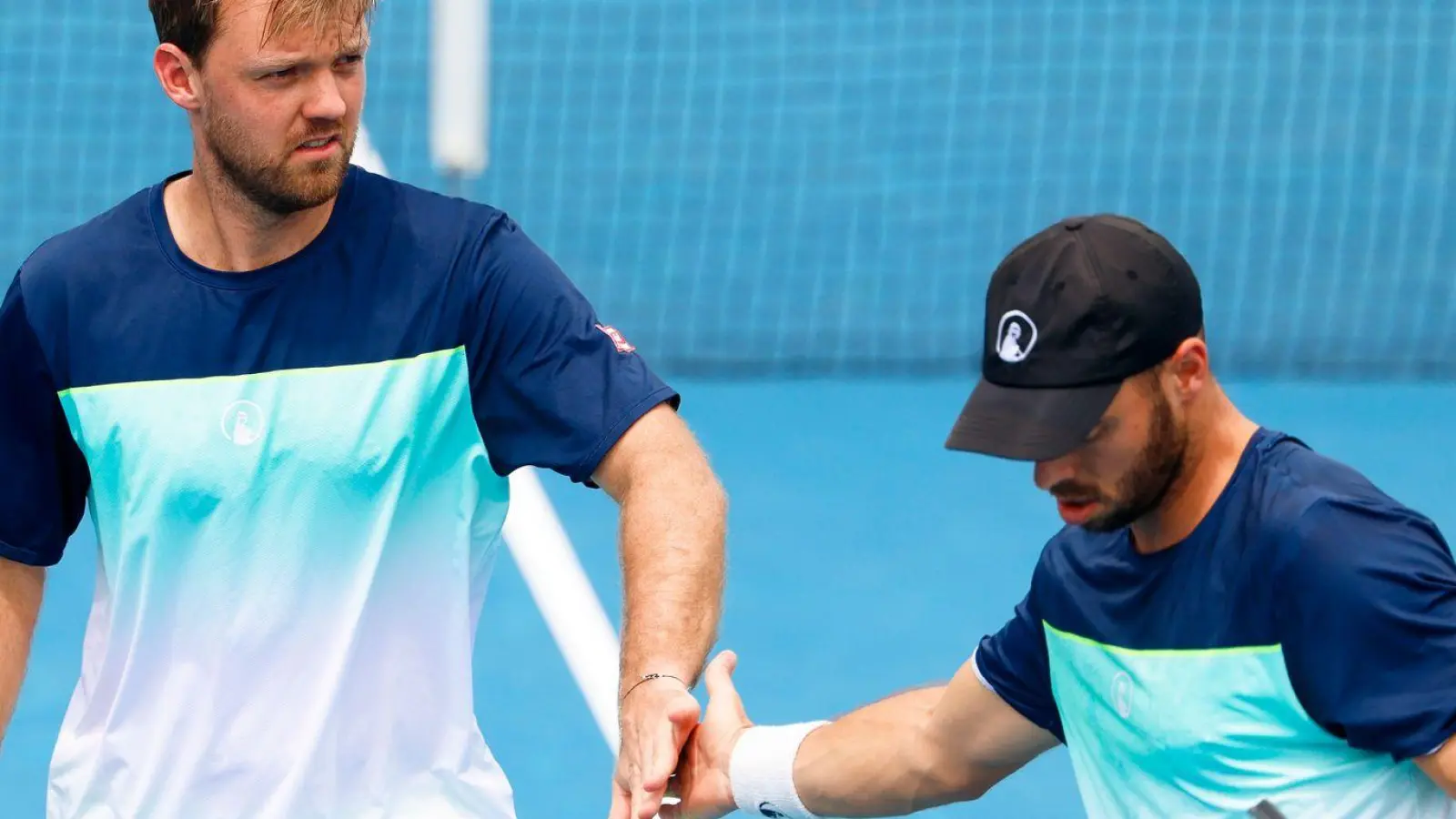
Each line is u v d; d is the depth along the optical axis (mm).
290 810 14906
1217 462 12062
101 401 14812
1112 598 12617
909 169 50719
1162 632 12312
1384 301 44781
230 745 14977
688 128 53125
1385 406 40594
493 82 55438
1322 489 11648
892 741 14914
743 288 46062
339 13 13820
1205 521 12031
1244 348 43219
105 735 15203
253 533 14820
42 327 14805
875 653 29609
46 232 46000
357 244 14875
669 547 14828
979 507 35875
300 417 14727
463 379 14969
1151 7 59156
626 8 59844
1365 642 11398
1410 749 11430
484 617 31016
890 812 15125
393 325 14828
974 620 30891
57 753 15477
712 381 42656
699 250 47531
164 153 50062
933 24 58562
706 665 16109
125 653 15156
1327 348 43188
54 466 15219
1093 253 11805
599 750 26797
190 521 14797
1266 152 50969
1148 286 11703
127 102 52594
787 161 51438
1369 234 47375
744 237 48125
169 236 14852
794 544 34094
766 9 59938
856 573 32781
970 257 47031
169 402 14766
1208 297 44906
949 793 14852
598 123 53344
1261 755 12078
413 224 14984
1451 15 58281
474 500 15164
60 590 32156
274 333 14781
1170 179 49688
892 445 39156
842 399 41688
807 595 31844
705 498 15094
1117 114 53000
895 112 53469
